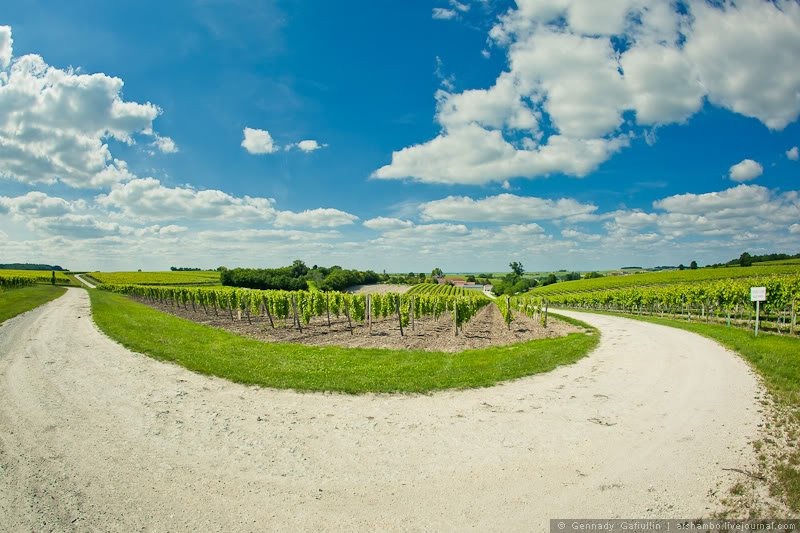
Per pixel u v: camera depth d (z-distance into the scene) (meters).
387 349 16.09
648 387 10.69
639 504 5.39
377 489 5.76
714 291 30.48
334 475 6.13
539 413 8.74
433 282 142.12
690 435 7.50
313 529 4.88
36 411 8.66
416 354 14.74
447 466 6.41
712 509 5.27
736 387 10.45
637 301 45.91
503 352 15.55
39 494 5.53
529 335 23.03
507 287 128.88
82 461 6.49
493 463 6.50
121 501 5.40
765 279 26.97
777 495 5.55
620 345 17.67
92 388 10.31
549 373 12.25
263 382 10.79
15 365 12.60
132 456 6.68
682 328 24.64
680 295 37.00
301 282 93.56
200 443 7.20
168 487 5.77
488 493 5.65
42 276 100.94
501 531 4.86
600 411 8.84
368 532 4.84
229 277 87.25
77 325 21.81
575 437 7.47
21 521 4.93
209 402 9.37
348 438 7.45
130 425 7.96
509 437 7.48
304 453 6.84
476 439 7.40
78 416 8.41
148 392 10.02
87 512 5.14
